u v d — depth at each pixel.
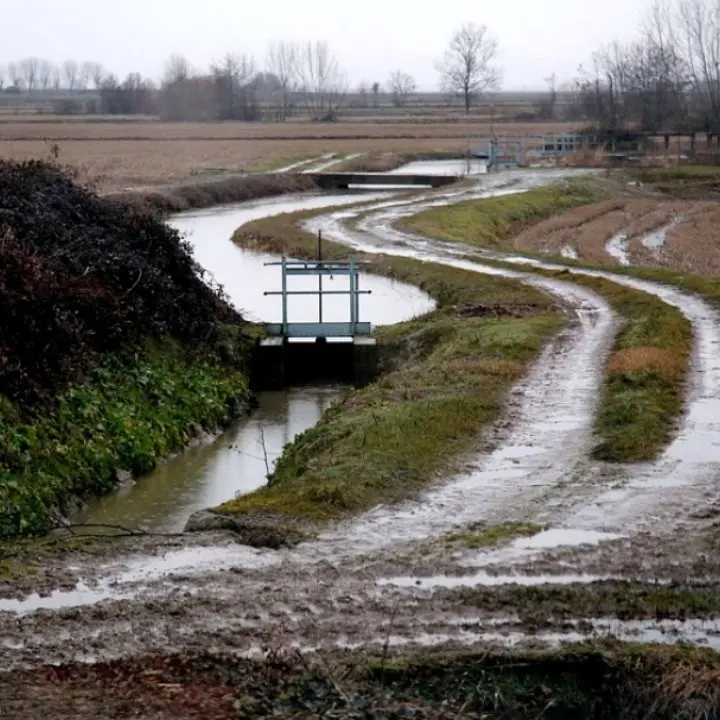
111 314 25.28
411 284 41.34
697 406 21.77
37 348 22.34
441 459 18.59
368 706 10.63
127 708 10.44
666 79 121.25
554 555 14.34
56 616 12.38
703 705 10.80
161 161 93.06
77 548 14.62
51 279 24.00
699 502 16.50
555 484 17.44
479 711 10.73
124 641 11.81
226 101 184.75
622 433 19.70
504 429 20.59
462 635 11.98
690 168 93.94
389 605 12.77
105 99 192.62
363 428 19.70
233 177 80.44
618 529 15.38
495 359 25.91
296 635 11.98
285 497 16.44
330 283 42.12
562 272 40.00
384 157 106.75
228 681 11.01
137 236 30.28
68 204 29.52
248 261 48.09
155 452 22.56
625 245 56.69
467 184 81.38
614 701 10.99
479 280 39.09
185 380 26.27
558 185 80.75
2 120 154.12
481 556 14.33
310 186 85.56
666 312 31.12
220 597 12.96
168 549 14.60
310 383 30.69
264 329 31.30
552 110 180.50
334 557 14.32
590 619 12.40
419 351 29.91
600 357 26.41
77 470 20.22
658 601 12.81
